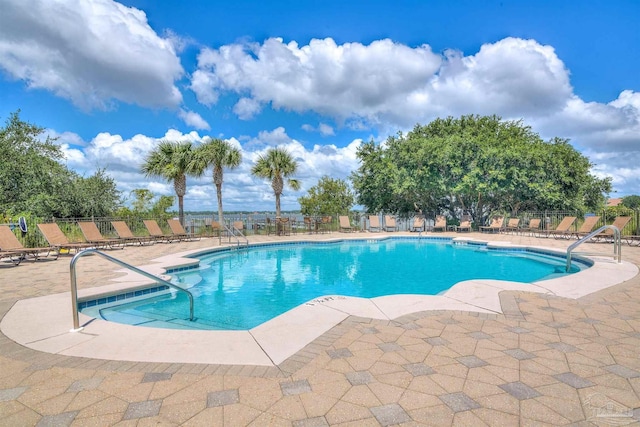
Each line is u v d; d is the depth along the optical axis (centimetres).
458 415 197
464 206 2145
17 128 1673
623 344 306
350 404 210
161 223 1667
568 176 1920
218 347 304
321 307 433
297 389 229
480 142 1942
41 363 270
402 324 368
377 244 1482
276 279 807
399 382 238
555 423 188
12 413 200
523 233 1716
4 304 448
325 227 1900
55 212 1580
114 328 354
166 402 212
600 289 525
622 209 2028
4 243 836
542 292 507
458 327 358
